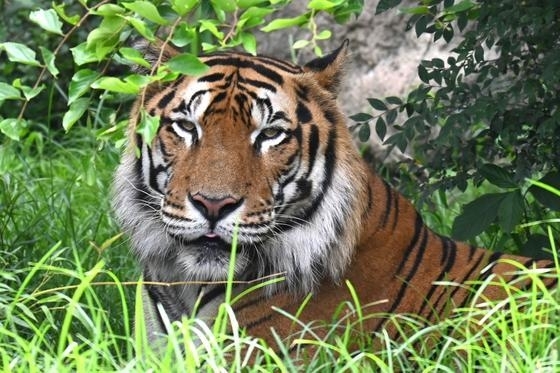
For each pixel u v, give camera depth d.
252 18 8.26
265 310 8.85
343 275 8.91
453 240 9.91
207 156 8.50
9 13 15.80
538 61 11.44
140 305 7.57
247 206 8.49
